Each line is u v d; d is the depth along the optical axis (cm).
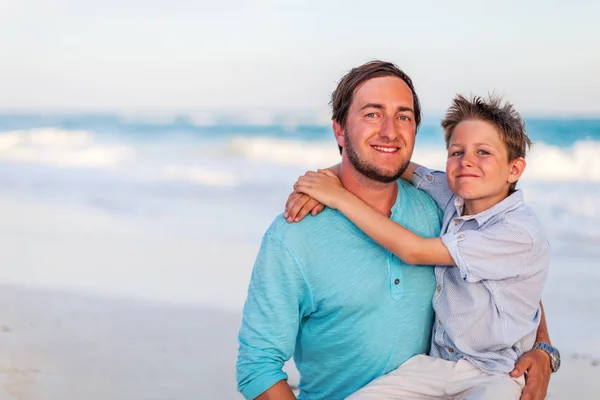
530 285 285
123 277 757
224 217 1123
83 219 1133
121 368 494
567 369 505
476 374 275
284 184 1492
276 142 2133
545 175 1427
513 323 282
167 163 1903
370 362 279
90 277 760
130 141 2334
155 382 469
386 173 274
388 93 274
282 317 273
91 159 2014
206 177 1628
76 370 493
